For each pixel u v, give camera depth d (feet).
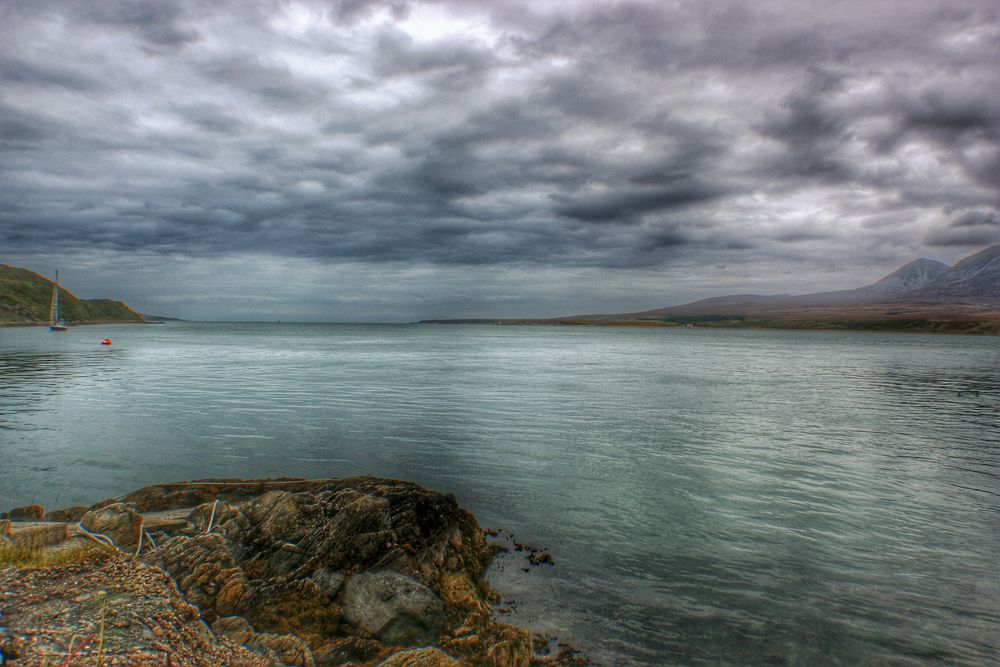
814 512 47.39
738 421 91.61
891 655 27.22
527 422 89.35
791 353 323.57
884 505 49.26
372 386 137.49
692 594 33.01
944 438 79.05
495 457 65.98
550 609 31.19
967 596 33.04
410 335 626.64
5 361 204.85
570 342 477.36
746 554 38.75
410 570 31.19
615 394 125.90
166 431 79.30
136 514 34.17
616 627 29.40
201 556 30.55
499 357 259.60
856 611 31.22
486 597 32.27
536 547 39.83
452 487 54.13
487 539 41.22
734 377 170.30
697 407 106.83
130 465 61.05
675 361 243.40
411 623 27.91
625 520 45.21
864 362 247.70
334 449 69.51
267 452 67.56
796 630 29.27
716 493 52.47
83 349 286.05
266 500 36.60
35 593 15.88
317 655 24.88
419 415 95.14
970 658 27.07
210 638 16.61
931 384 155.12
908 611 31.30
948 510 48.11
